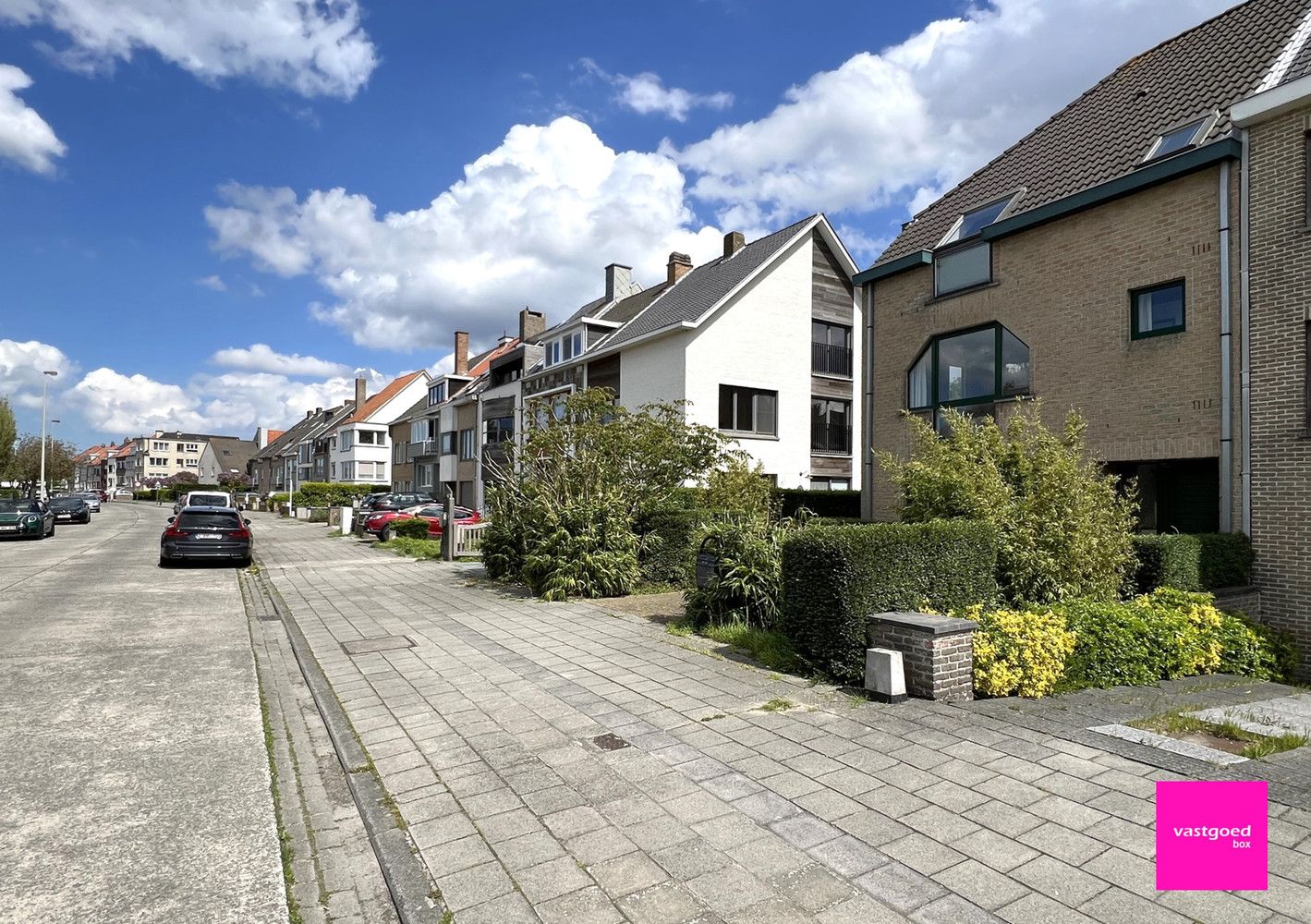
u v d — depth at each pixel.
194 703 6.03
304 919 3.06
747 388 21.73
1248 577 8.89
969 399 12.89
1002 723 5.09
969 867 3.23
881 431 14.55
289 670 7.32
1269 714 5.47
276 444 80.44
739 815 3.77
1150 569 8.26
